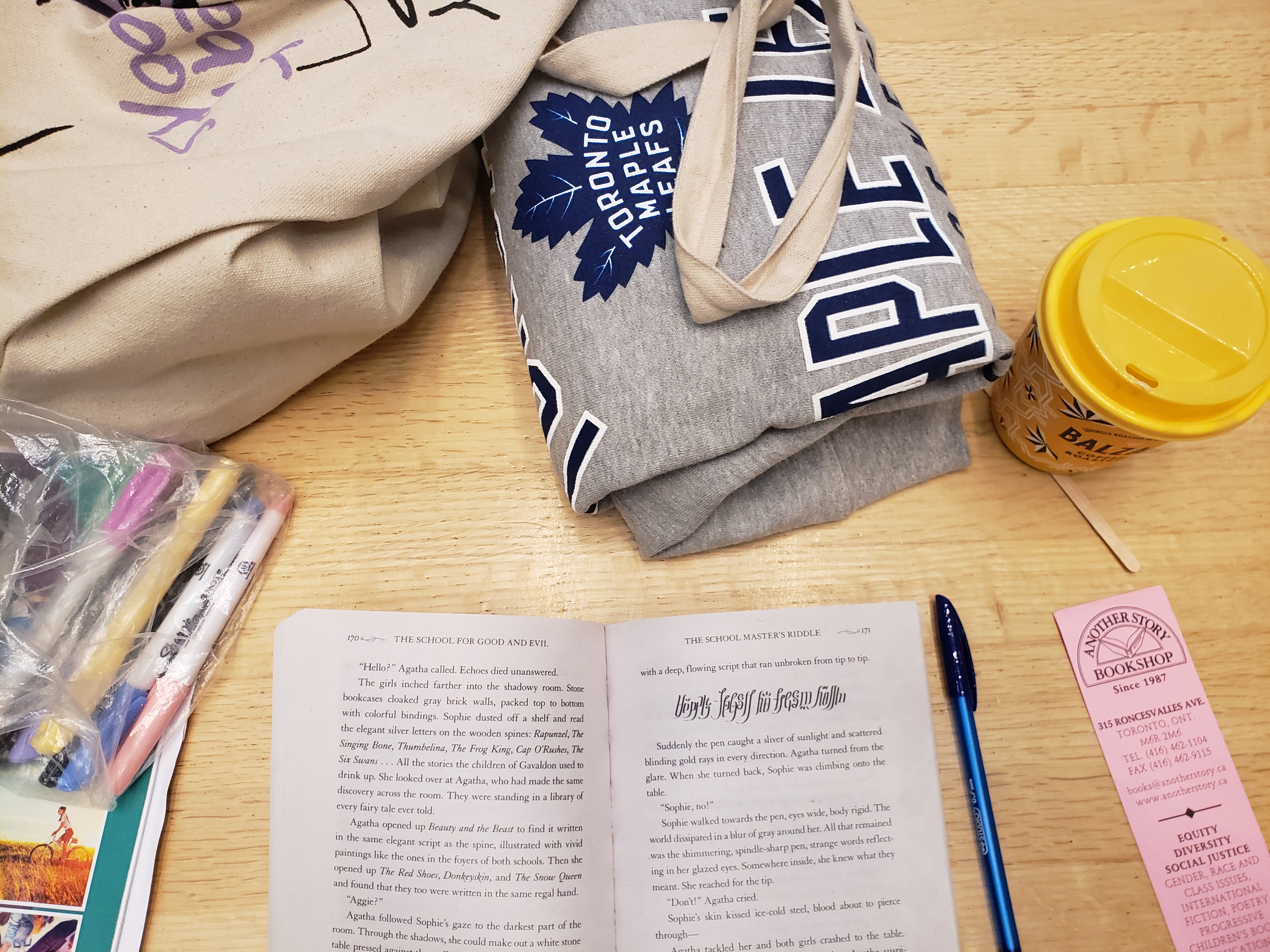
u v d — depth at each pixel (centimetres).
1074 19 62
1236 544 53
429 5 46
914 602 51
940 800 49
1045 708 51
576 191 47
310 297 44
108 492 49
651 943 47
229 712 50
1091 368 43
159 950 47
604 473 45
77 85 43
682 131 48
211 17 44
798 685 50
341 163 41
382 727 49
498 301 57
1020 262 58
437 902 47
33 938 46
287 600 52
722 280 42
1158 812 49
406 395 55
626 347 45
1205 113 61
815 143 47
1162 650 51
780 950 47
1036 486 54
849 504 51
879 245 45
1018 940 47
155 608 49
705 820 48
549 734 49
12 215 40
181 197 40
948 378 47
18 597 47
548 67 47
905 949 47
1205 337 42
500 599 52
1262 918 48
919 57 61
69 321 41
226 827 48
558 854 48
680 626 50
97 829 47
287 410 55
